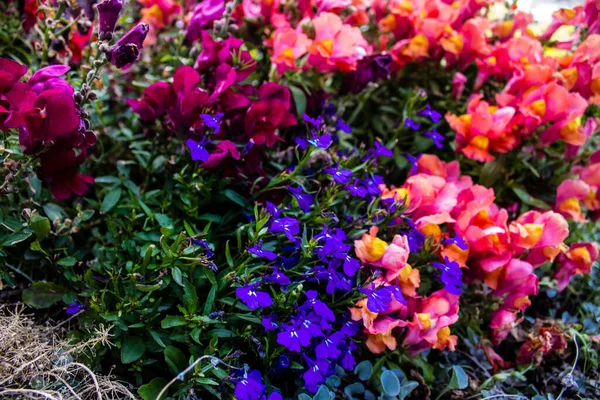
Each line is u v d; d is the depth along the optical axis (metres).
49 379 0.43
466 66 0.60
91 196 0.54
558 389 0.52
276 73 0.54
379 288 0.45
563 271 0.56
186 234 0.48
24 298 0.46
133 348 0.44
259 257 0.46
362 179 0.51
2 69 0.42
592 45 0.56
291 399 0.46
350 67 0.53
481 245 0.49
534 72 0.55
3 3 0.57
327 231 0.46
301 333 0.43
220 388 0.43
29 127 0.42
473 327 0.53
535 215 0.51
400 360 0.49
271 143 0.49
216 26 0.52
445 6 0.59
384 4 0.62
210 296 0.44
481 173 0.57
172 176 0.50
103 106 0.57
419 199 0.50
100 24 0.44
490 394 0.49
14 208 0.47
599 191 0.58
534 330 0.55
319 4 0.56
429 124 0.60
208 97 0.48
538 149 0.58
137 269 0.45
